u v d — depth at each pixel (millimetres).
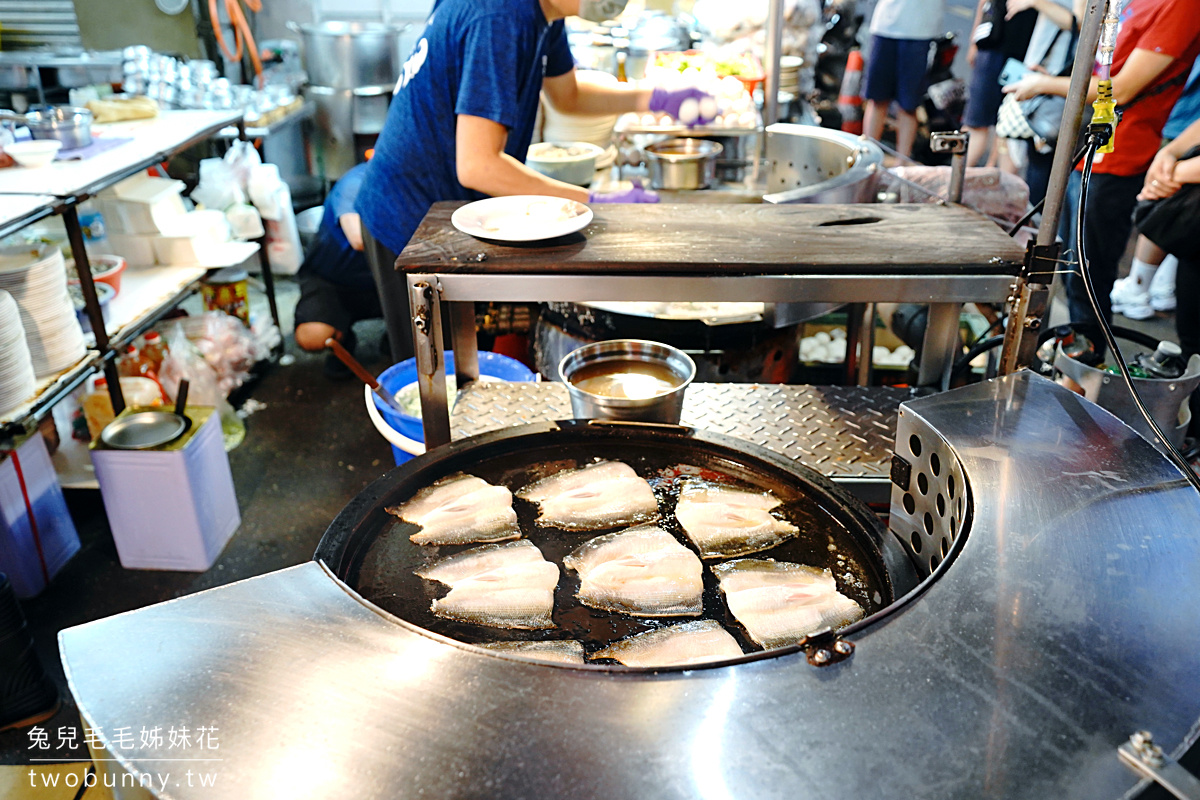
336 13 5449
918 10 3574
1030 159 3293
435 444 1788
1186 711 845
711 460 1549
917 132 3865
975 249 1623
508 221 1804
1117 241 3104
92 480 3170
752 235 1720
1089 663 899
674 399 1647
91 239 3613
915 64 3703
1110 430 1292
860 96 4086
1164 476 1188
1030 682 876
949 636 933
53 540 2801
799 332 2705
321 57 4941
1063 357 2400
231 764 807
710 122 3160
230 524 3008
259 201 4270
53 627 2604
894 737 815
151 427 2773
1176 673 889
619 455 1567
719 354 2520
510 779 785
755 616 1177
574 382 1749
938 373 2090
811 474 1457
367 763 804
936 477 1320
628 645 1126
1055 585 1003
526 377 2607
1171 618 958
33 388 2592
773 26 3070
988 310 2912
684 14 4332
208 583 2781
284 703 867
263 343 4137
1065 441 1266
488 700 863
